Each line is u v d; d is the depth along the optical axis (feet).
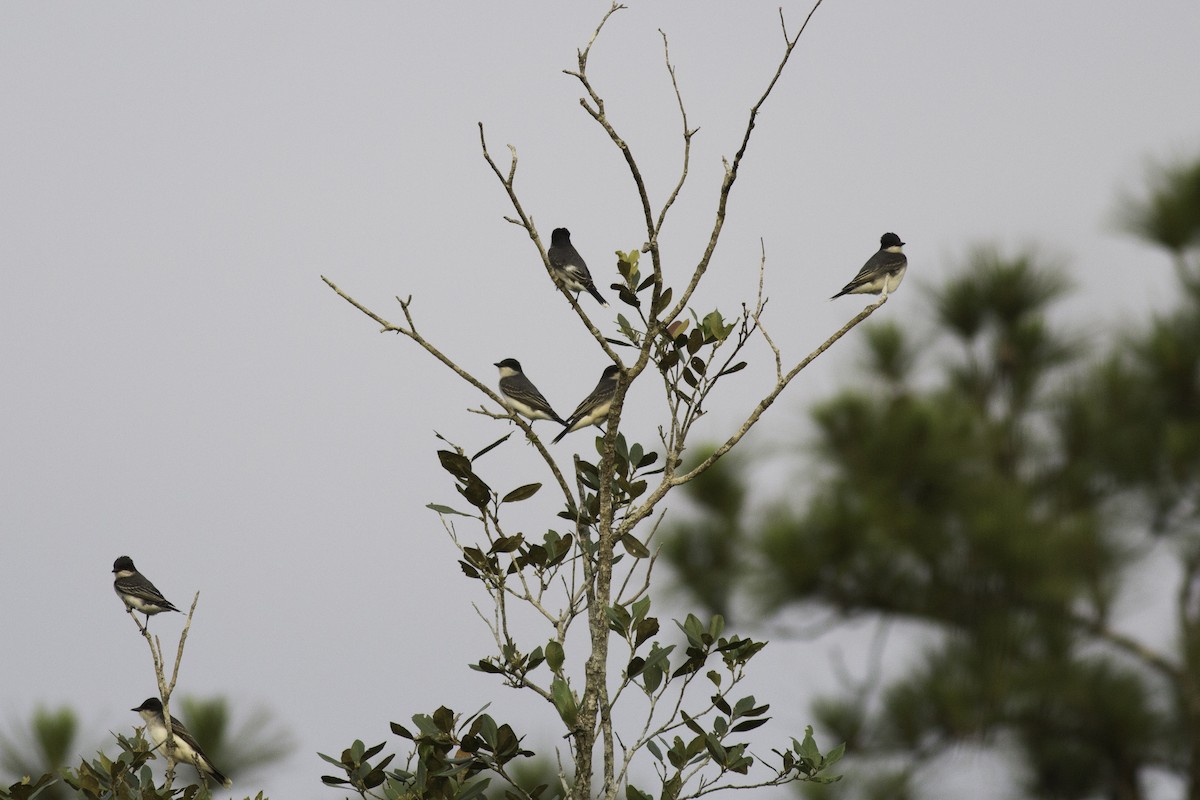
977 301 46.83
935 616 43.62
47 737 39.29
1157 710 41.81
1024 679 41.06
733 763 30.35
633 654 30.94
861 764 43.16
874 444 43.86
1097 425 43.62
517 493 30.96
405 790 30.45
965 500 43.06
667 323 30.32
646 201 29.66
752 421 31.17
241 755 41.50
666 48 29.81
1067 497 43.62
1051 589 41.06
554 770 38.58
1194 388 43.57
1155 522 43.86
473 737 29.99
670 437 31.55
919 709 42.16
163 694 33.09
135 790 33.88
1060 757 42.75
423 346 30.35
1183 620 42.96
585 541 31.81
